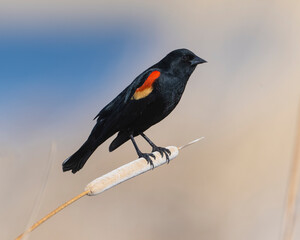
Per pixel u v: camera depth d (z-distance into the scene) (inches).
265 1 633.0
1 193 411.8
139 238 425.1
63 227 438.6
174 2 777.6
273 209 408.2
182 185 464.4
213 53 619.5
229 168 450.6
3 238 367.2
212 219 423.8
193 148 492.7
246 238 400.2
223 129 497.0
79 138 611.2
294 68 503.8
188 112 546.9
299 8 555.2
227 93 539.8
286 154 432.5
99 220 450.0
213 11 690.8
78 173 519.2
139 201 467.5
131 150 552.4
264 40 566.3
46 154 495.5
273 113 460.4
